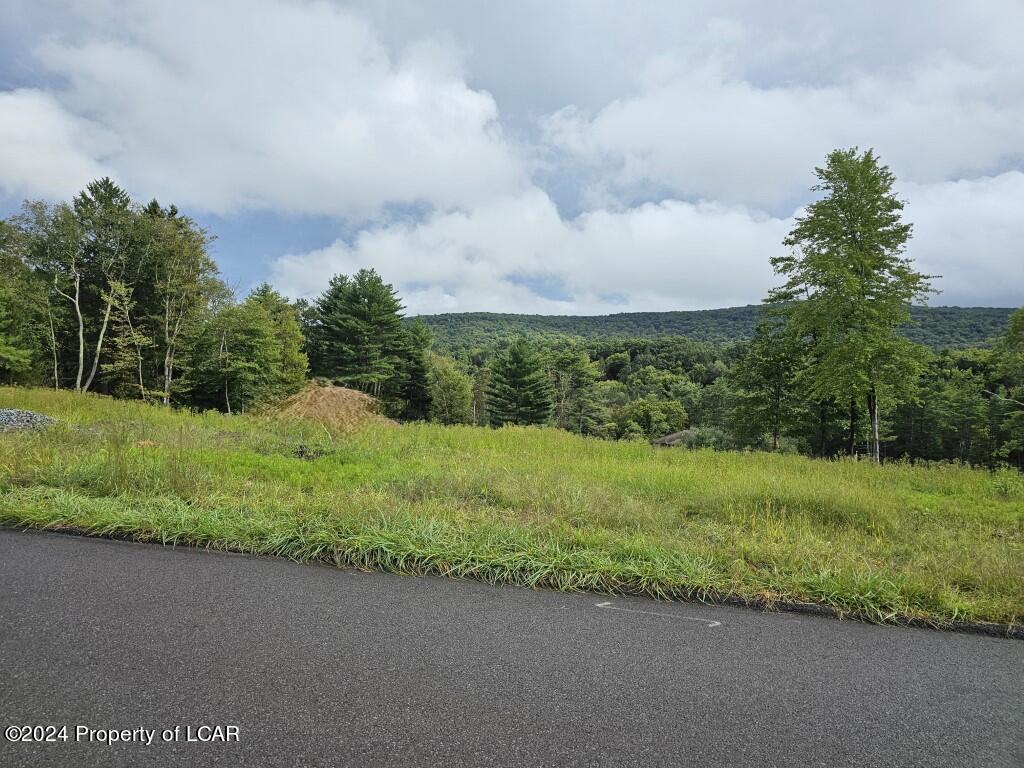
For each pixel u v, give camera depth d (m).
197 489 5.38
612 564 3.89
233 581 3.45
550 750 1.98
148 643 2.62
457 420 56.53
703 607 3.46
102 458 6.10
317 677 2.39
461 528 4.50
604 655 2.75
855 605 3.53
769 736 2.15
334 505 4.84
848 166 18.84
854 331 18.48
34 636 2.63
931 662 2.87
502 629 2.98
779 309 22.25
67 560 3.65
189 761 1.85
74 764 1.81
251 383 35.19
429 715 2.16
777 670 2.70
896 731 2.24
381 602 3.25
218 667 2.44
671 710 2.29
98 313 35.25
